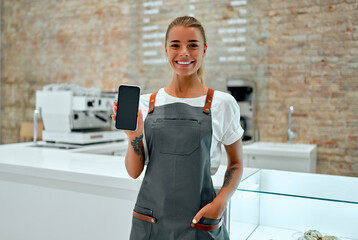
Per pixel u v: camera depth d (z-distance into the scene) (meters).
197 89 1.12
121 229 1.56
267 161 2.91
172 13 3.87
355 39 3.09
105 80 4.23
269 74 3.44
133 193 1.52
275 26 3.39
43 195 1.78
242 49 3.54
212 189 1.08
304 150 2.81
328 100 3.21
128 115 1.05
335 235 1.08
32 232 1.82
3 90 4.74
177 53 1.05
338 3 3.14
